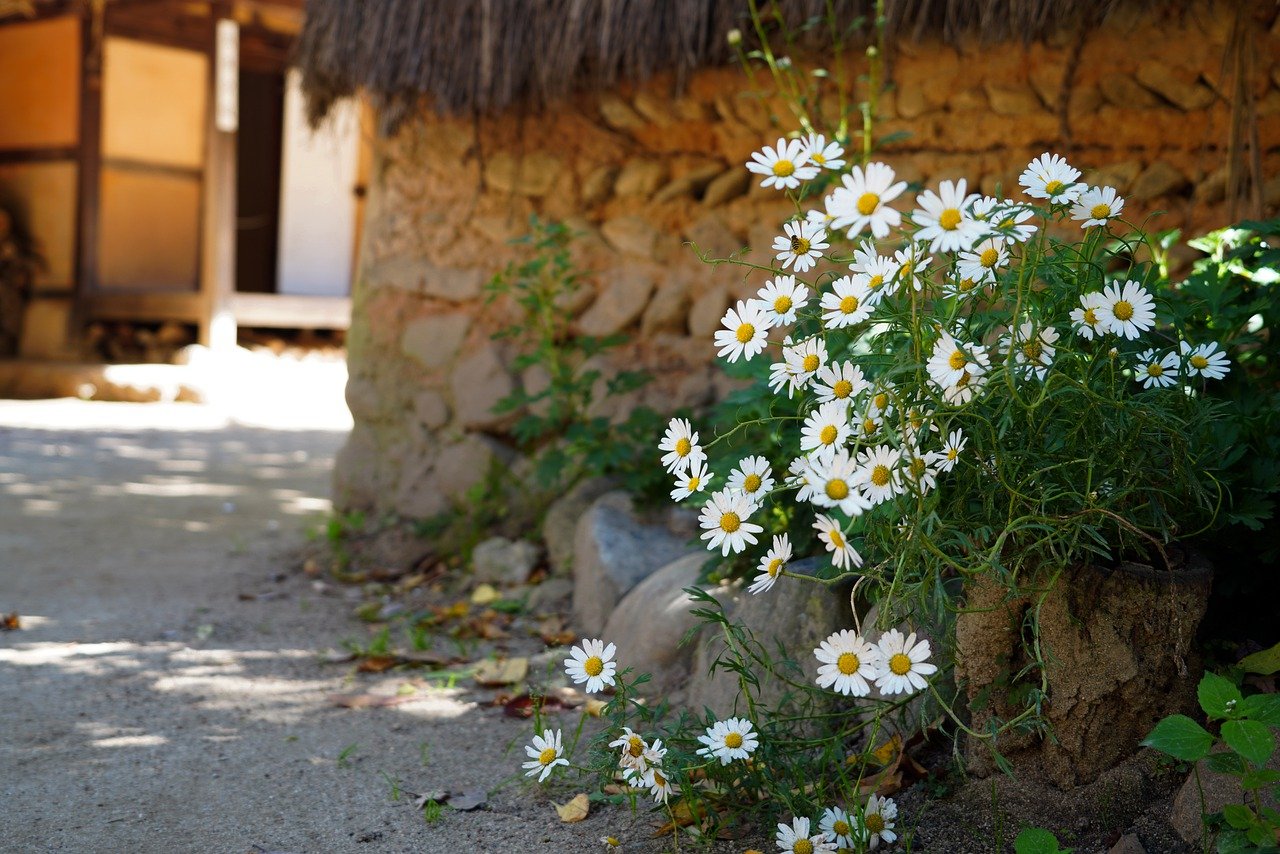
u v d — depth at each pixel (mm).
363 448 5285
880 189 2080
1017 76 3963
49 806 2617
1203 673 2465
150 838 2473
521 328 4711
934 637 2527
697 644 3213
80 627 4082
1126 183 3812
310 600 4508
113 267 13078
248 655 3812
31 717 3182
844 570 2746
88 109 12664
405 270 5160
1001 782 2406
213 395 11609
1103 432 2277
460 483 4992
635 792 2498
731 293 4508
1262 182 3500
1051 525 2205
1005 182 4020
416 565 4902
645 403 4629
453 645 3938
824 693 2426
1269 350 2881
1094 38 3803
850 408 2248
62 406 10922
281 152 15867
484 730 3145
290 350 14062
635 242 4719
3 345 13156
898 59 4152
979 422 2195
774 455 3354
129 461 7961
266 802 2664
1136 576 2311
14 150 13305
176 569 4949
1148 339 2506
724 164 4586
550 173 4879
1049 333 2207
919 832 2369
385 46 4793
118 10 12633
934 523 2227
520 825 2553
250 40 14781
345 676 3615
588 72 4652
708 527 2389
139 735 3074
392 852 2426
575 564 4266
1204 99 3680
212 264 12953
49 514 6051
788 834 2225
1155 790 2322
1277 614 2764
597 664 2500
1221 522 2521
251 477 7504
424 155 5137
